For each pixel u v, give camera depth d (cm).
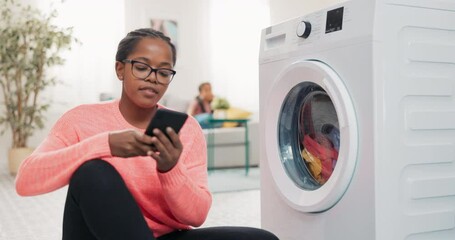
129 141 92
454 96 140
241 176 448
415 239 133
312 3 349
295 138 171
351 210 134
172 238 109
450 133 140
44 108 463
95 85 545
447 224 138
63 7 529
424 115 134
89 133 108
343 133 133
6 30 437
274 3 396
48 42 445
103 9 551
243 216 270
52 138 106
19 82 444
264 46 178
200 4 633
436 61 136
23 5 509
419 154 133
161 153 93
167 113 90
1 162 502
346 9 137
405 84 131
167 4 613
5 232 238
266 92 175
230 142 509
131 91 105
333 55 140
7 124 470
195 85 633
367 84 128
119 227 84
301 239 156
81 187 87
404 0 132
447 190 138
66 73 529
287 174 167
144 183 106
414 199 133
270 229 174
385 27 128
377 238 126
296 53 158
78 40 493
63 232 96
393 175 129
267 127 169
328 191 139
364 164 129
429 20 135
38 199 328
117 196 86
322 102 157
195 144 116
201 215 106
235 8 643
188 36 628
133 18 590
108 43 553
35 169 96
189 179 102
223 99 541
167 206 109
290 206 157
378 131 126
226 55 642
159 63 104
